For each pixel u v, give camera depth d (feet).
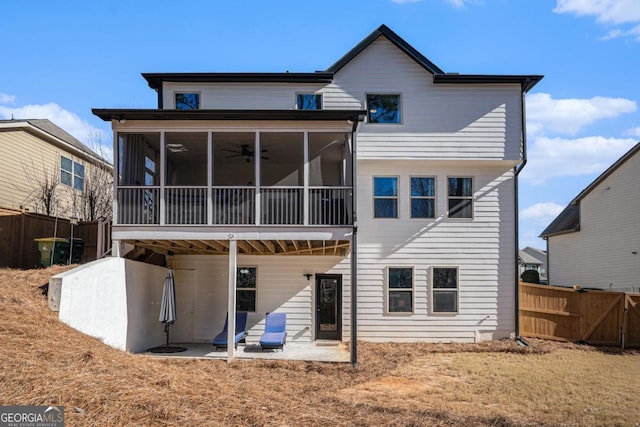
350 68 47.01
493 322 46.62
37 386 20.02
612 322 46.70
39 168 58.54
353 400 26.02
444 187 47.47
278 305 46.73
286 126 37.24
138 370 25.50
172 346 43.34
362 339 46.34
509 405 25.91
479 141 46.37
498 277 46.93
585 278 73.00
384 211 47.29
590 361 38.37
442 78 46.11
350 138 38.78
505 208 47.47
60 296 29.40
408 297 46.70
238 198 37.76
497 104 46.78
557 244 81.41
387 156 46.01
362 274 46.73
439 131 46.39
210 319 46.57
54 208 59.36
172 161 49.39
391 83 46.88
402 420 22.43
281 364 34.88
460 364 36.73
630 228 63.52
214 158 48.06
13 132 54.39
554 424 22.74
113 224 36.47
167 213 37.73
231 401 23.07
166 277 40.63
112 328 34.60
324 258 47.06
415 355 40.11
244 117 36.63
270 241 37.99
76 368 23.17
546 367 35.83
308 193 36.76
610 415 24.08
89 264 33.12
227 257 47.14
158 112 35.76
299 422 21.20
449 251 47.01
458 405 25.71
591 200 71.97
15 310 28.09
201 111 35.83
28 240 46.70
